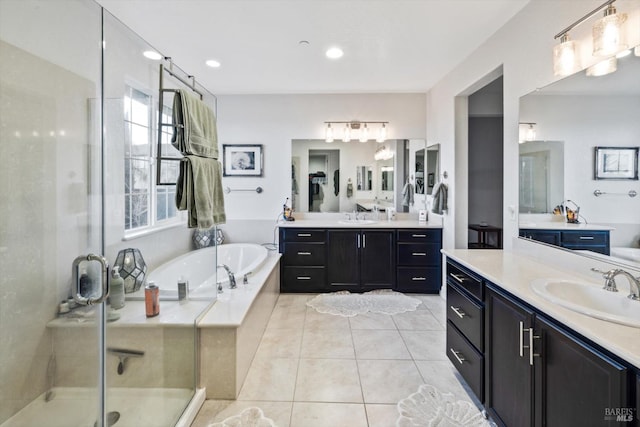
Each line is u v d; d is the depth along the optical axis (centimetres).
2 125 151
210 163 231
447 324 231
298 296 385
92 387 172
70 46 180
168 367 185
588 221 165
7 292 154
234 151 439
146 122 218
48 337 170
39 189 167
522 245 219
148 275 215
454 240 348
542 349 129
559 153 186
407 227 389
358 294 389
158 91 213
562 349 118
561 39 175
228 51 293
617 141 151
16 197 157
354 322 310
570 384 114
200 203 211
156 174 222
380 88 410
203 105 227
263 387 209
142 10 225
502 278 164
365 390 206
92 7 190
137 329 184
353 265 394
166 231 231
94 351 174
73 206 183
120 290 189
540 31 203
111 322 181
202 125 221
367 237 391
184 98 203
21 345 160
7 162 153
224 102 437
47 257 171
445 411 186
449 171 355
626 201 147
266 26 248
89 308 175
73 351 172
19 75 156
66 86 179
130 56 209
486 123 444
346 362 239
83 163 190
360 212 446
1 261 152
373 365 235
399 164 440
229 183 441
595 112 162
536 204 206
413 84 394
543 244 200
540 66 203
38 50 164
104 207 201
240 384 206
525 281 159
